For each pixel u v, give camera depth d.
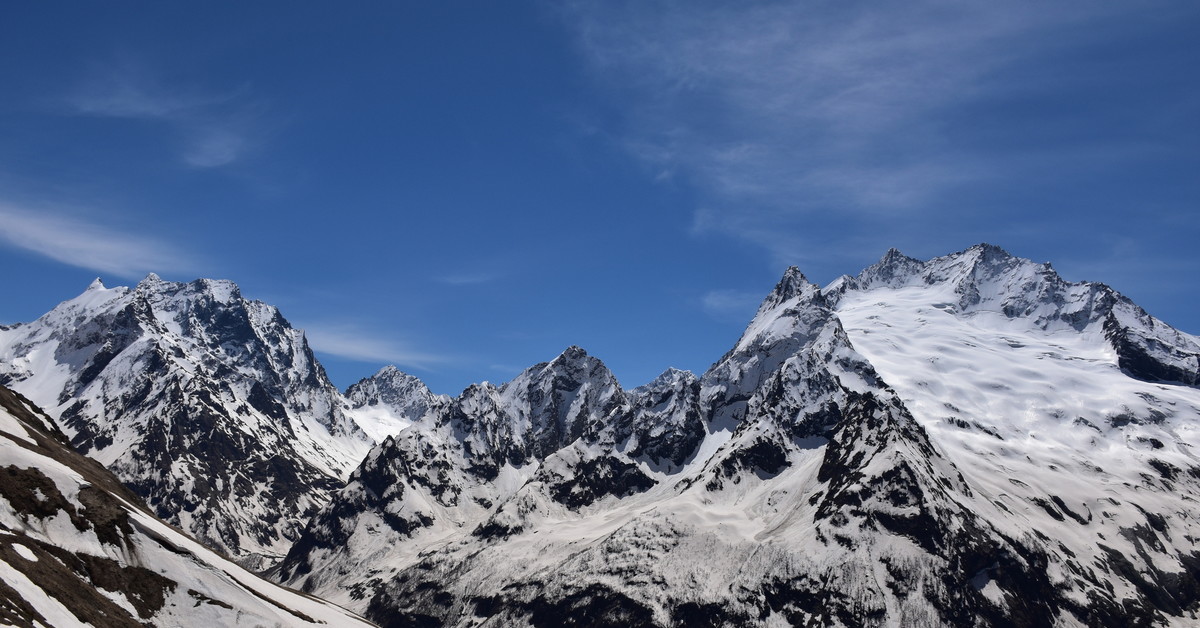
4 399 172.00
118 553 132.62
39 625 99.88
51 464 137.38
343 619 177.25
